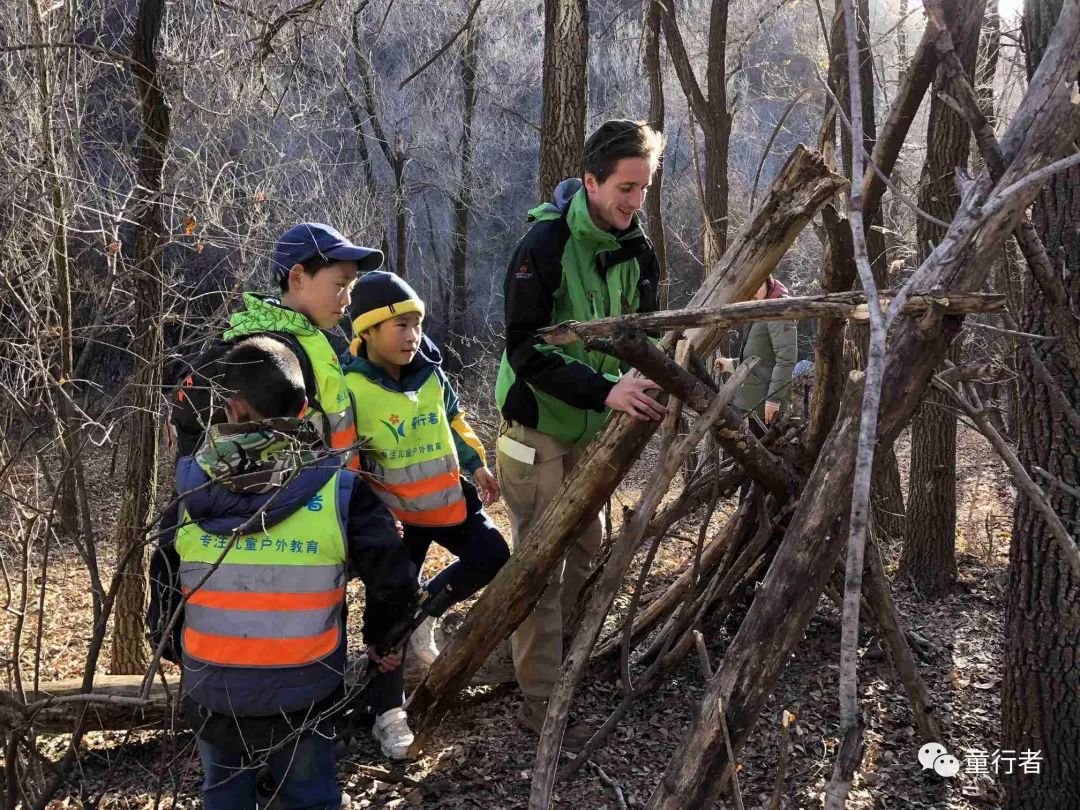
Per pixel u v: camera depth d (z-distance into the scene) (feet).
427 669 11.03
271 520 6.72
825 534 5.63
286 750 7.13
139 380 8.73
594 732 10.44
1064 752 8.68
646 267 9.74
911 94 8.54
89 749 9.94
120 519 13.00
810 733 10.42
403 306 8.74
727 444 7.93
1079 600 8.44
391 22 53.31
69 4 11.48
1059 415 8.36
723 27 23.99
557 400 9.40
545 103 17.42
